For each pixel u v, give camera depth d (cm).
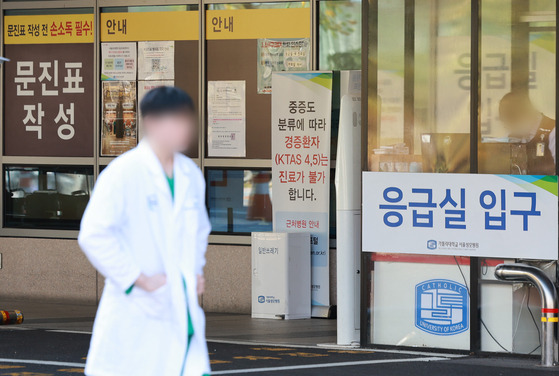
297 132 2191
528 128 1661
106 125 2438
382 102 1756
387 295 1758
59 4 2470
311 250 2195
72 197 2483
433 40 1728
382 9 1756
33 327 2061
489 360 1633
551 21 1652
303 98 2183
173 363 764
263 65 2300
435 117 1723
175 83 2372
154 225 763
